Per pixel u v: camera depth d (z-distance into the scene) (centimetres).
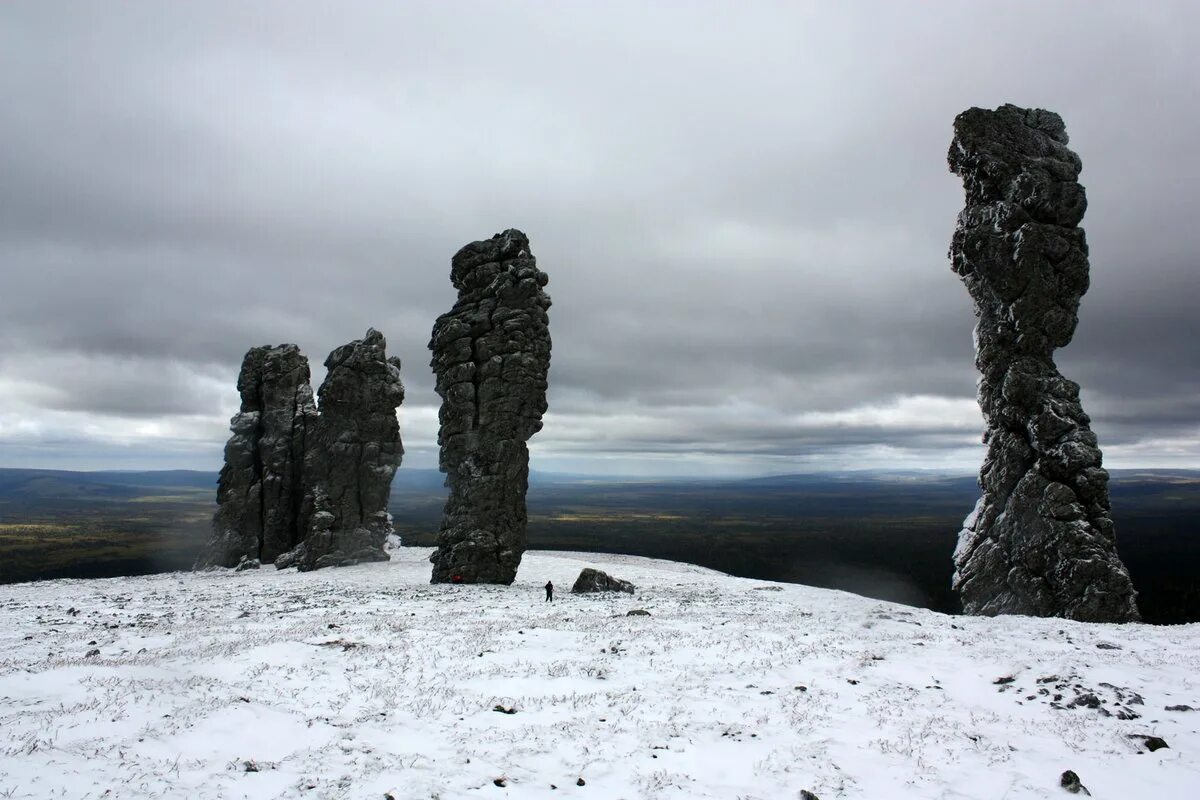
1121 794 1325
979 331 4134
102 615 3481
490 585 4762
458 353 5228
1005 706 1798
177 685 1775
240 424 7112
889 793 1337
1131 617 3441
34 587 5569
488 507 4997
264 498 6875
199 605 3894
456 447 5144
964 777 1400
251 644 2336
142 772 1257
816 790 1343
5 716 1466
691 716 1725
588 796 1300
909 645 2436
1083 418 3800
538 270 5375
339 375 6481
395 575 5522
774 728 1648
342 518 6319
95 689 1670
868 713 1747
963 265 4219
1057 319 3909
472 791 1291
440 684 1953
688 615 3234
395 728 1594
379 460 6538
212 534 6925
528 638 2588
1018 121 4200
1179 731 1594
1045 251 3928
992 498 3944
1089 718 1680
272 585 5066
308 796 1238
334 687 1884
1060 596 3591
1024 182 4000
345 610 3431
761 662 2216
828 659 2250
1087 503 3678
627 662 2244
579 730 1620
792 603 3759
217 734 1470
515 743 1534
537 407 5222
